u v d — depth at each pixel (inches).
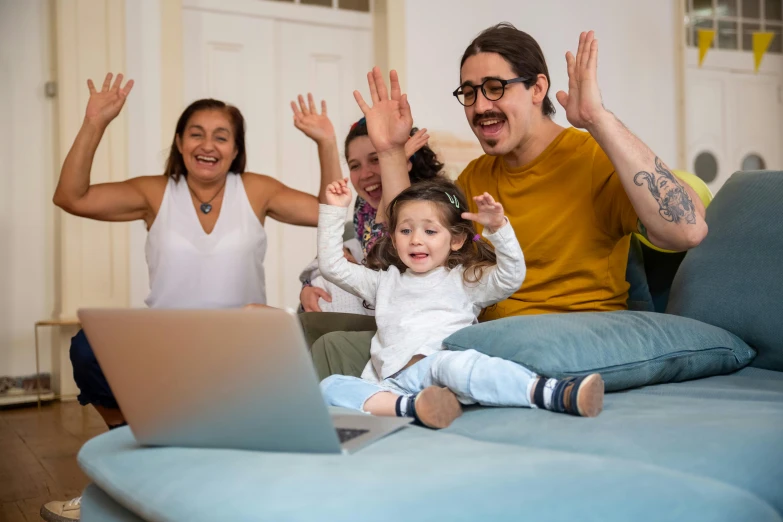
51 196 180.9
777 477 46.4
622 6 243.9
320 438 48.2
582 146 87.1
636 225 80.5
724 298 78.4
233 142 111.4
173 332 49.3
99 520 55.5
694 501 39.8
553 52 232.7
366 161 105.9
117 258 179.9
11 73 177.2
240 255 110.9
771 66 275.4
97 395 104.3
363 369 82.7
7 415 158.6
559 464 43.6
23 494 97.7
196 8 193.6
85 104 177.6
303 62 206.7
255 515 39.5
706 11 264.1
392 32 208.7
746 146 271.4
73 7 175.6
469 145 220.1
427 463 44.7
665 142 253.9
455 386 67.2
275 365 47.2
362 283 83.4
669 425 52.4
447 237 79.1
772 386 67.5
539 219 87.4
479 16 220.8
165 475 48.6
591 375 58.8
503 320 71.4
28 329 179.0
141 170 182.5
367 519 37.5
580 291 86.5
